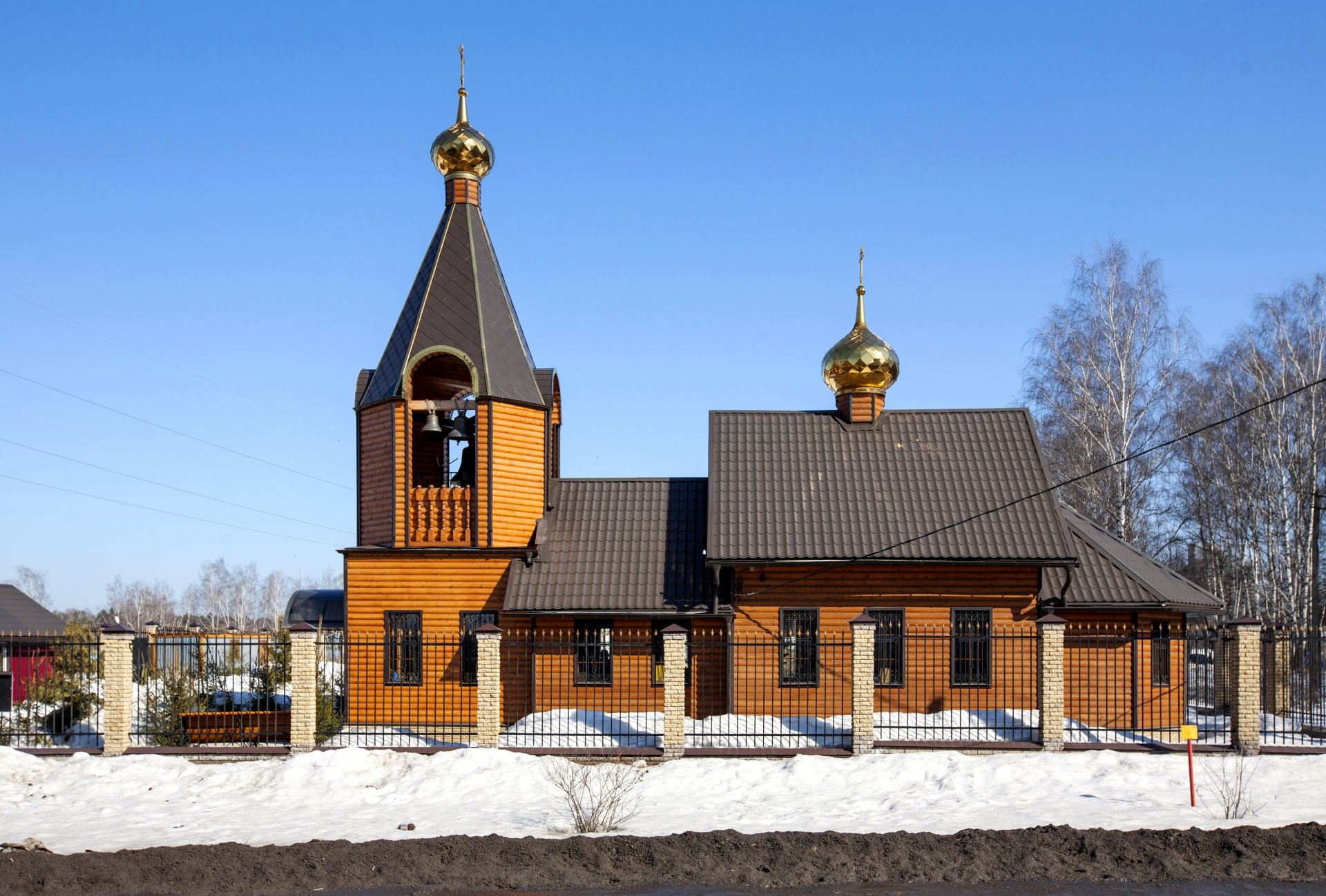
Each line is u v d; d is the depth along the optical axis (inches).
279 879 476.1
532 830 567.2
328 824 589.3
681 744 740.0
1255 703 740.0
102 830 581.6
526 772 693.3
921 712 874.8
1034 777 679.7
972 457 970.1
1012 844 510.9
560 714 853.8
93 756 746.2
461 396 1018.7
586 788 659.4
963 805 620.4
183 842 547.8
